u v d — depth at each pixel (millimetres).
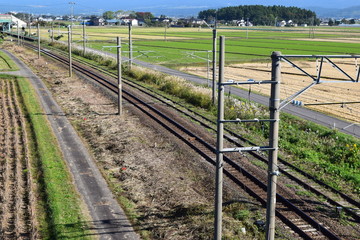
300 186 22391
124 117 37031
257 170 24156
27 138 30922
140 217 18938
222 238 16516
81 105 42062
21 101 44625
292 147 29078
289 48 115125
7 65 74188
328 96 51719
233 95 48281
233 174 23672
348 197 20781
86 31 192875
